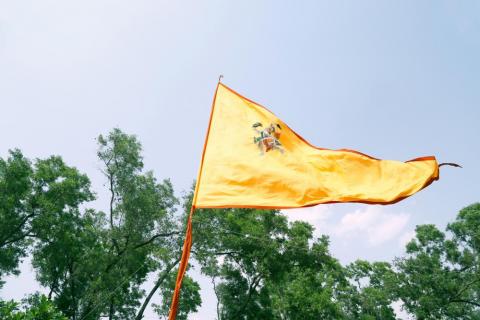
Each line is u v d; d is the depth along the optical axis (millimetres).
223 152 7793
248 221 32656
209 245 28672
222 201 7109
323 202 6941
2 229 25547
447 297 37781
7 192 25703
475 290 38125
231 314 34031
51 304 11320
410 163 7055
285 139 7961
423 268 39594
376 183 7016
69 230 27781
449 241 40281
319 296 35969
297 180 7223
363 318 46781
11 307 10609
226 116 8359
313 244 32219
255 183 7305
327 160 7480
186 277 39750
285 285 39281
